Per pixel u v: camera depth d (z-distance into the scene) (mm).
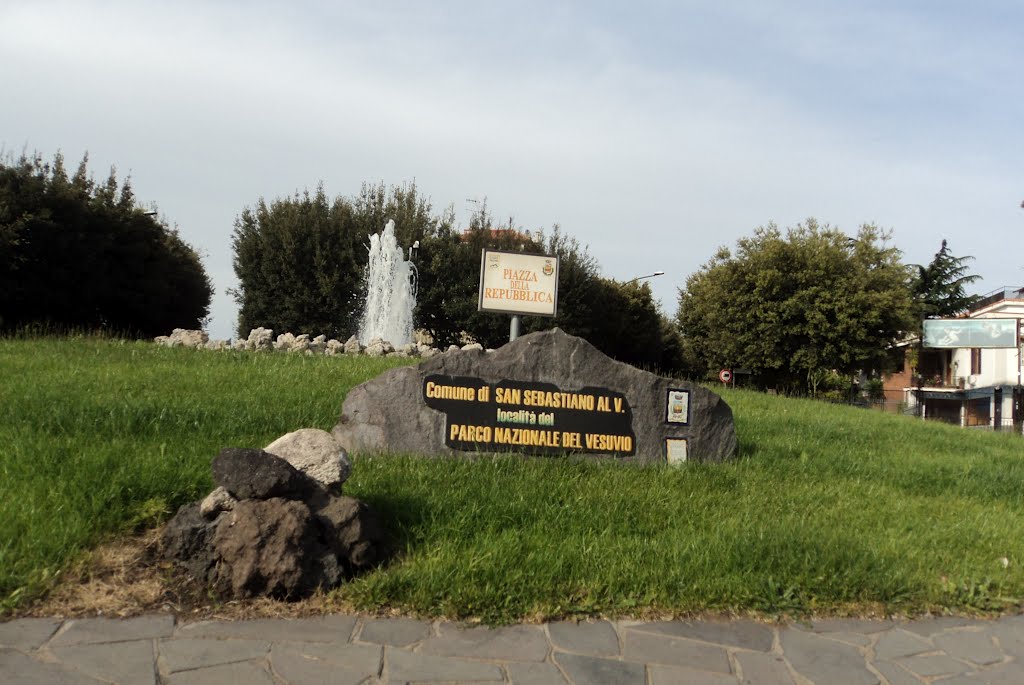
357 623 4250
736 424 10906
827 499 7051
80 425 6570
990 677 4191
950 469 9211
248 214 32969
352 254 31469
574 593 4684
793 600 4844
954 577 5410
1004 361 41031
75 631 3945
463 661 3949
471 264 32750
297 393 8703
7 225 21672
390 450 6910
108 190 25656
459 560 4812
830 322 34062
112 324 26484
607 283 40531
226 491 4707
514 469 6711
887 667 4234
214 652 3854
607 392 7453
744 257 36375
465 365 7152
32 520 4664
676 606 4676
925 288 55125
